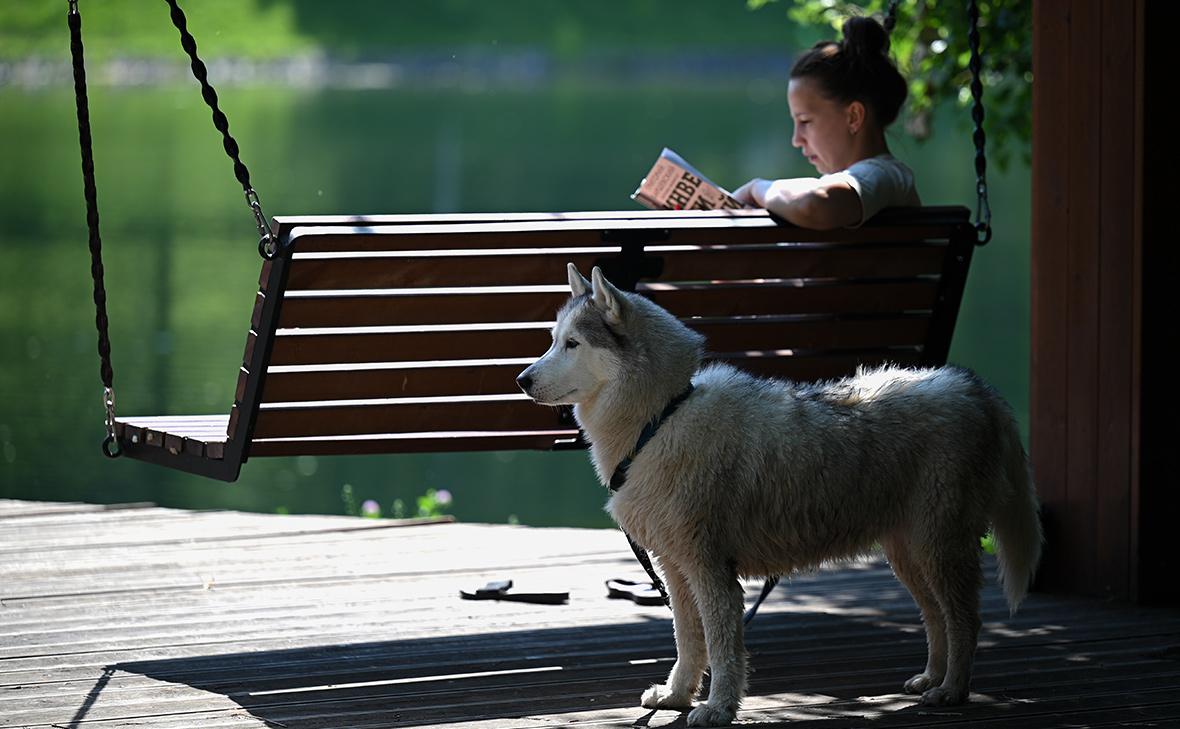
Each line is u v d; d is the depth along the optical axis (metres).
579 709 6.63
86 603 8.58
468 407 7.41
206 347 21.67
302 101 67.75
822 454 6.29
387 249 6.89
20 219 33.66
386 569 9.51
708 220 7.44
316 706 6.68
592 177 41.59
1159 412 8.34
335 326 7.02
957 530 6.44
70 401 18.38
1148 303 8.27
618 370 6.29
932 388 6.54
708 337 7.66
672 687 6.62
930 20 13.21
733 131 55.34
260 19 87.75
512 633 8.00
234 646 7.71
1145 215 8.21
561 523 14.70
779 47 88.94
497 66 85.00
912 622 8.21
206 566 9.52
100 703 6.71
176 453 7.57
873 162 7.94
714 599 6.29
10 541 10.16
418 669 7.30
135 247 30.58
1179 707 6.53
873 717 6.41
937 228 7.82
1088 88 8.45
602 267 7.29
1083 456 8.64
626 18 91.62
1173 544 8.44
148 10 84.62
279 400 7.14
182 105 64.06
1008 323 23.44
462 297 7.14
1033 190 8.81
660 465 6.29
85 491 15.05
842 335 7.89
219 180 40.78
